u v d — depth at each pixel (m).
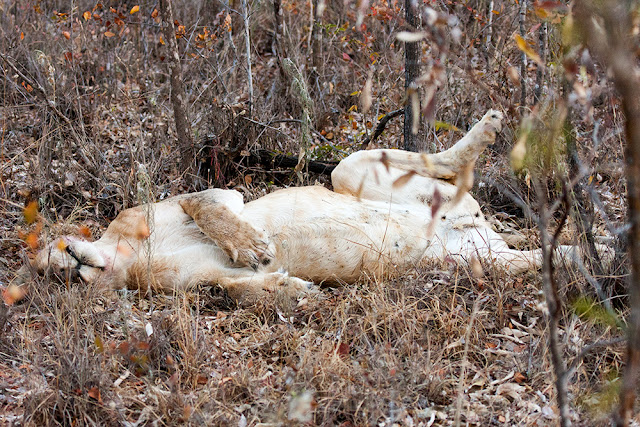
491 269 4.50
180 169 6.42
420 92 5.59
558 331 3.88
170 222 4.79
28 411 3.40
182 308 4.30
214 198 4.70
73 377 3.54
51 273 4.49
